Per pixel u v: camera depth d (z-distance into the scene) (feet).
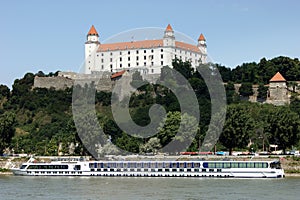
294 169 499.51
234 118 561.43
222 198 348.18
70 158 574.15
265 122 648.38
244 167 478.59
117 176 510.17
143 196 363.35
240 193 369.50
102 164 516.32
